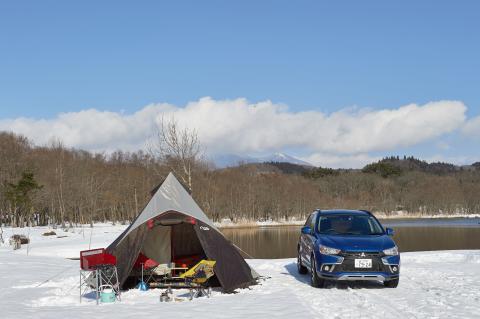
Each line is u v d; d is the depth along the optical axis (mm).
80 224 68812
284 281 12289
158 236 13227
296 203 106375
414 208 135625
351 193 135625
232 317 7809
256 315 7930
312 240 11711
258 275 12219
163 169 28844
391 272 10555
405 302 8891
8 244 32906
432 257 17328
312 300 9305
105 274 10180
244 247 38781
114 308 8867
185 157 27781
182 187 12297
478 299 9086
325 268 10641
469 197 139500
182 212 11516
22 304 9500
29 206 54938
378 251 10562
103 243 34094
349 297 9562
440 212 135375
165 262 13227
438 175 175250
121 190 78750
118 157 96250
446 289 10336
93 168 78375
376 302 8914
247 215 92938
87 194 66438
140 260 12211
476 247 35312
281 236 55031
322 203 116375
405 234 54062
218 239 11523
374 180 144625
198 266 10406
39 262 17859
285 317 7723
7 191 53875
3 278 13508
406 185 148000
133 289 11391
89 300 10047
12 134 76062
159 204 11680
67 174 65938
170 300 9820
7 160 66625
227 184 92688
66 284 12344
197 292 10242
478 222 93375
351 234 11562
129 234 11227
